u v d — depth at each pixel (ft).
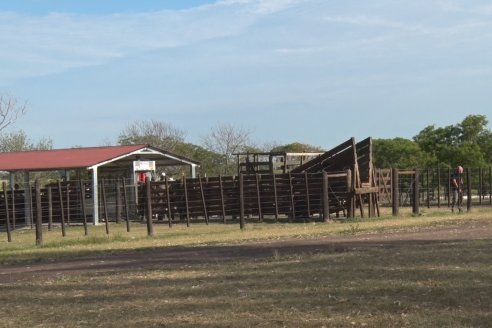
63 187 107.04
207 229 78.28
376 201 89.92
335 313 24.56
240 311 25.48
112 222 105.50
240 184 75.61
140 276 36.50
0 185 148.36
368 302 26.22
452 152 154.51
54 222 108.37
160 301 28.32
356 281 31.01
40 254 53.11
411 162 151.74
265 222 87.71
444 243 46.39
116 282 34.65
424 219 75.00
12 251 57.47
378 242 49.29
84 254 51.52
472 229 59.16
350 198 87.20
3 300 30.60
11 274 40.93
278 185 92.27
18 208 108.99
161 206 102.83
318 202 89.56
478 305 24.95
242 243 54.75
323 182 83.97
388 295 27.45
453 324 22.27
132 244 59.36
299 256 41.83
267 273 34.91
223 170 181.68
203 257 44.62
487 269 32.96
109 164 116.37
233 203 95.71
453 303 25.45
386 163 155.53
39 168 106.32
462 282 29.60
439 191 111.45
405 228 63.21
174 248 52.90
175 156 119.34
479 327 21.81
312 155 110.93
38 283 35.94
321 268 35.68
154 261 43.68
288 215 91.61
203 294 29.45
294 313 24.76
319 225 74.84
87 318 25.66
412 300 26.30
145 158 117.29
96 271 39.88
